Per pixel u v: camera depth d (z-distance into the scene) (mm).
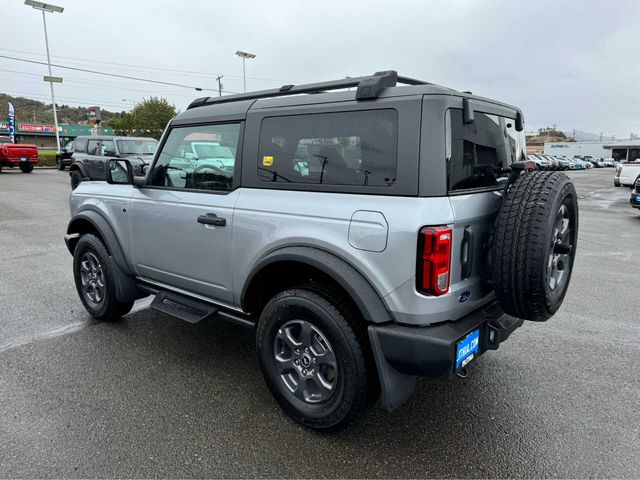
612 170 51281
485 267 2627
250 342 3980
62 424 2762
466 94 2561
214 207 3115
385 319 2377
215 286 3248
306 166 2680
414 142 2279
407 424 2822
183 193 3379
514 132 3195
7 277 5859
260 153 2904
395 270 2295
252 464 2443
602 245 8266
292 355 2758
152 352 3758
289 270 2904
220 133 3172
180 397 3084
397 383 2451
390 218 2293
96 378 3320
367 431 2746
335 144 2551
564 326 4414
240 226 2947
